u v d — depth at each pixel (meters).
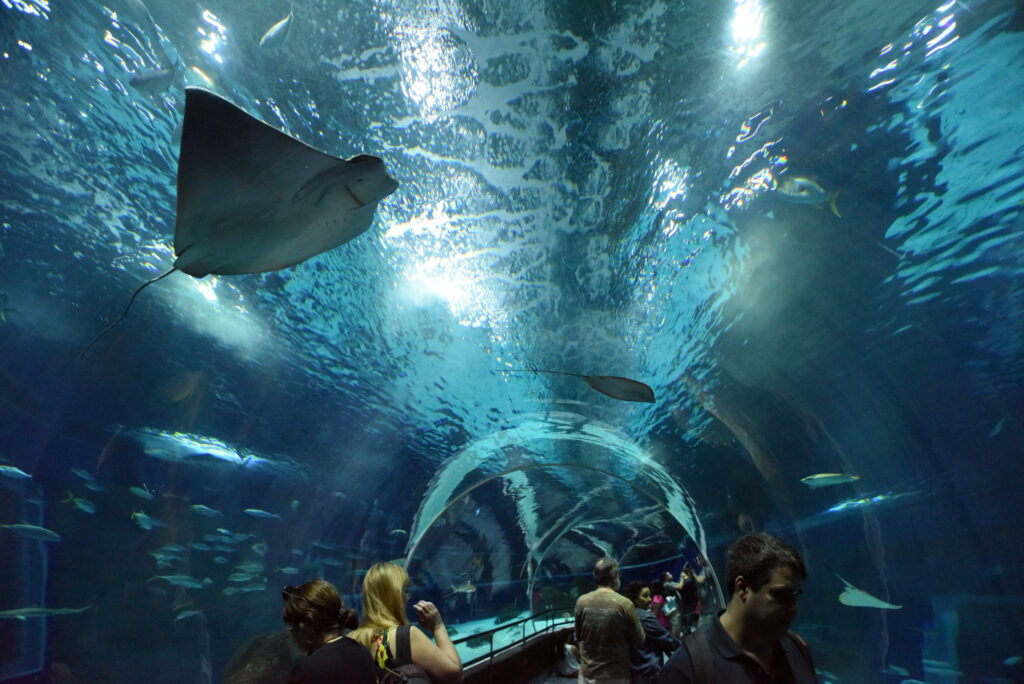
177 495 10.02
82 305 6.83
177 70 5.12
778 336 6.46
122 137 5.63
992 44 4.04
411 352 8.13
